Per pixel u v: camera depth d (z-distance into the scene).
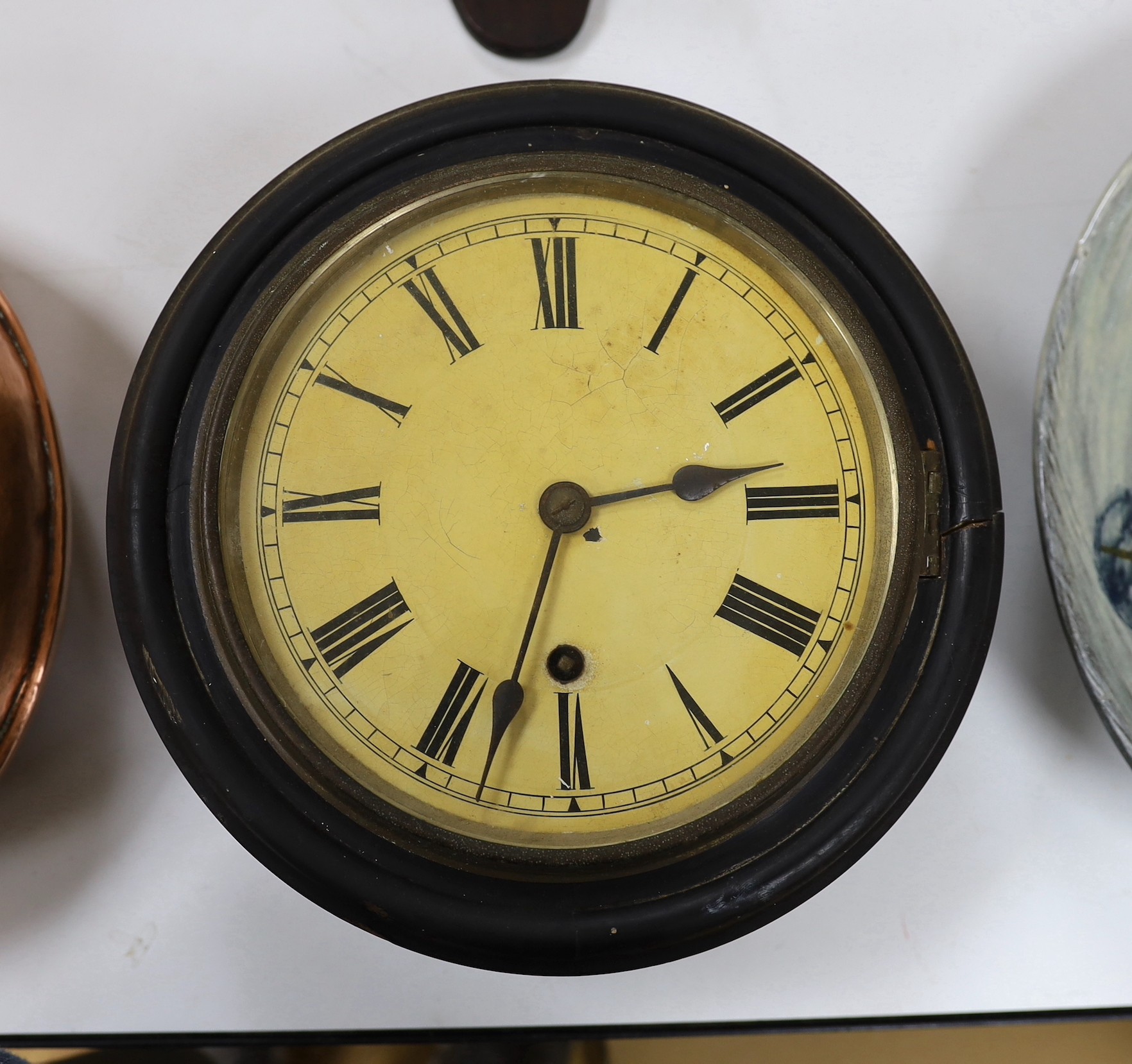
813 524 0.69
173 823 0.76
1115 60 0.83
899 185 0.83
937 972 0.77
